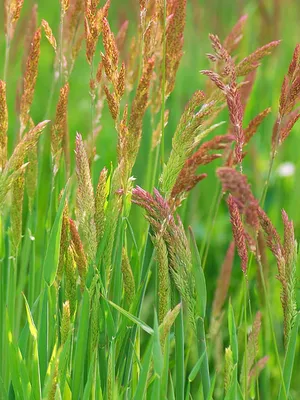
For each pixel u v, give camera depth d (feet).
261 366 3.92
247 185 3.04
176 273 3.42
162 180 3.49
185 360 4.09
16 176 3.48
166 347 3.50
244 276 3.32
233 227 3.25
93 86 3.88
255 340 3.78
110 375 3.48
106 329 3.59
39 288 4.17
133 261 3.79
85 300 3.49
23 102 3.90
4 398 3.65
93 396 3.51
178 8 3.72
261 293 4.33
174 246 3.40
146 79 3.44
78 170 3.41
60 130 3.91
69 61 4.18
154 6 3.84
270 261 5.20
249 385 3.92
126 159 3.50
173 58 3.79
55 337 3.72
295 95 3.42
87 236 3.45
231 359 3.62
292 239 3.39
